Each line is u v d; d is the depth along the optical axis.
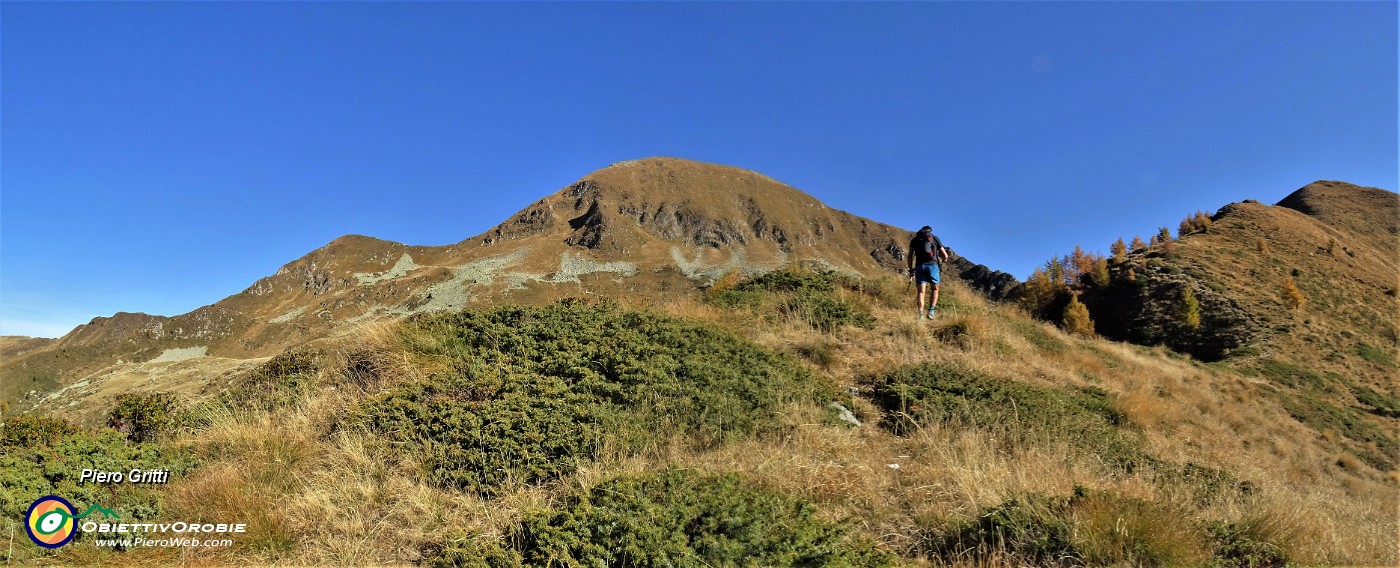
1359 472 21.00
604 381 6.08
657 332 7.59
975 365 9.51
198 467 4.97
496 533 3.87
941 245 11.74
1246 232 91.88
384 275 179.50
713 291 12.96
